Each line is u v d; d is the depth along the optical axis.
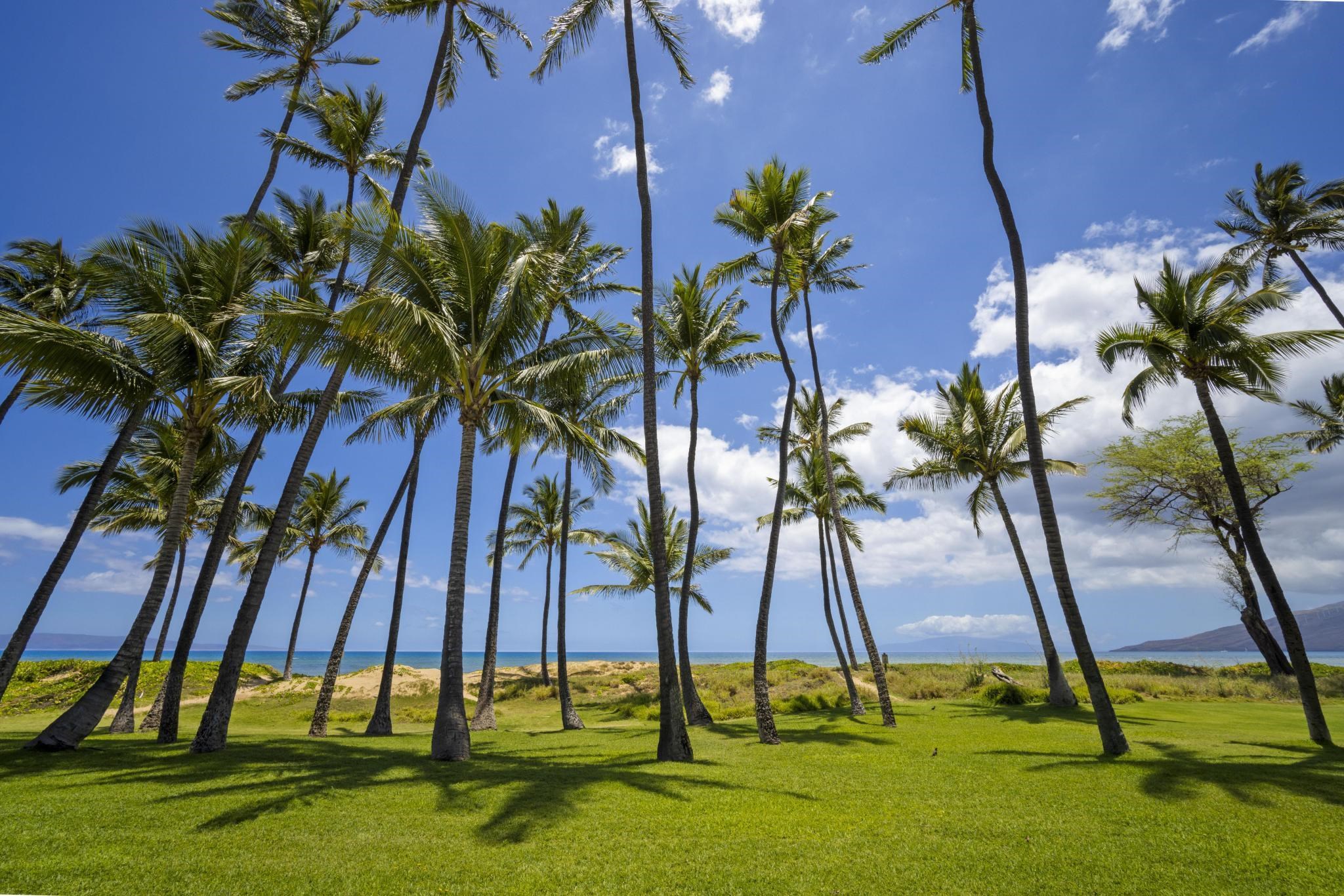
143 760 11.12
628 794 8.79
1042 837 6.78
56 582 14.70
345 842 6.59
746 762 11.76
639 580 38.66
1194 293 14.49
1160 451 30.08
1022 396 13.02
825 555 31.78
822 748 13.34
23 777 9.48
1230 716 18.08
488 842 6.68
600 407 21.94
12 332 11.46
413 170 16.14
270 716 25.98
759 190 18.89
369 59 18.67
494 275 14.09
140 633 13.46
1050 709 19.78
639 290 22.97
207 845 6.40
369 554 19.92
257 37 17.94
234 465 22.55
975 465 23.09
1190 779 9.22
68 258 20.95
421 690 31.97
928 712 20.09
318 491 42.38
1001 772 10.33
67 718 12.27
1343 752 11.52
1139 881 5.56
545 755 13.34
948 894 5.35
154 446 24.14
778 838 6.84
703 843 6.67
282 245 19.08
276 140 17.69
